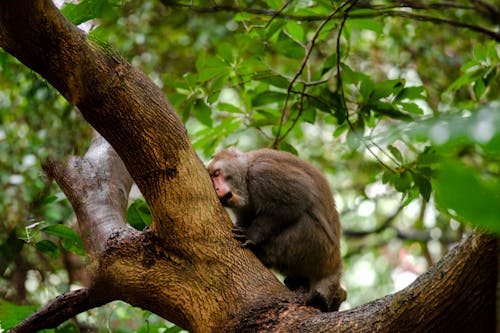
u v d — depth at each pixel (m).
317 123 14.22
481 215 1.33
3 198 7.41
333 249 6.96
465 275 3.84
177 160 5.27
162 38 12.34
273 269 6.95
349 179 14.75
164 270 5.29
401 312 4.15
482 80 7.54
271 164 7.12
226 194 7.19
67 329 6.71
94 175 6.50
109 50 5.11
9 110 8.08
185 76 7.81
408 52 12.85
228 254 5.29
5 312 6.36
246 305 5.02
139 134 5.12
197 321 5.13
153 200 5.30
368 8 6.99
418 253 16.81
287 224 6.88
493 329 3.94
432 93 12.10
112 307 9.10
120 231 5.68
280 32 7.57
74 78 4.86
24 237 6.71
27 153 7.69
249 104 8.33
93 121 5.12
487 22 10.25
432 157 6.68
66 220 8.27
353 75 7.23
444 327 4.00
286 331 4.71
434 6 7.36
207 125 7.95
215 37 11.53
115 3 5.95
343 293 6.99
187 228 5.26
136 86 5.12
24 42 4.71
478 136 1.44
